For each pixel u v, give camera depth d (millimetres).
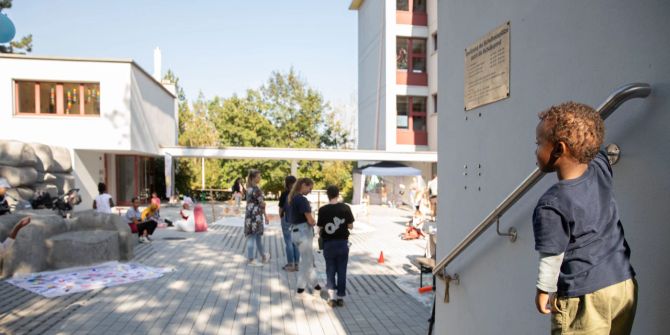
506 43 2961
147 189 26984
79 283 7215
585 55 2209
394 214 22188
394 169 19859
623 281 1636
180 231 14328
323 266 9031
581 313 1643
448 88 3936
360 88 34000
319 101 39625
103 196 12234
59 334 5027
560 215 1627
